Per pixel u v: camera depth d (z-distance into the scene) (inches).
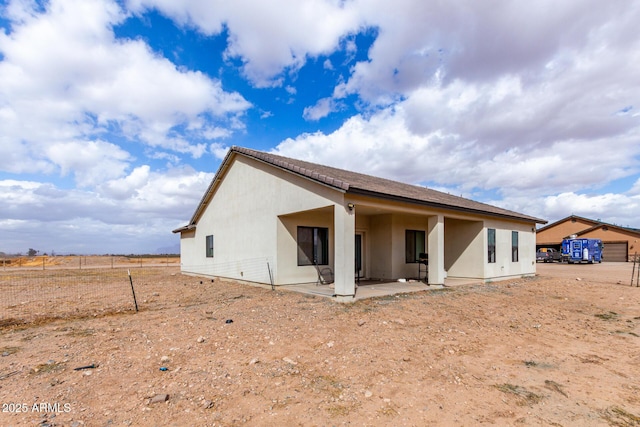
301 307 325.4
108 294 452.8
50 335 237.9
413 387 154.9
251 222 518.0
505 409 136.0
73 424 120.9
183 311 319.9
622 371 180.2
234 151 554.6
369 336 231.8
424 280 537.6
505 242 616.1
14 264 1523.1
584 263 1359.5
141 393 145.6
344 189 336.8
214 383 156.2
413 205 434.0
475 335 243.3
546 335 249.6
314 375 166.9
